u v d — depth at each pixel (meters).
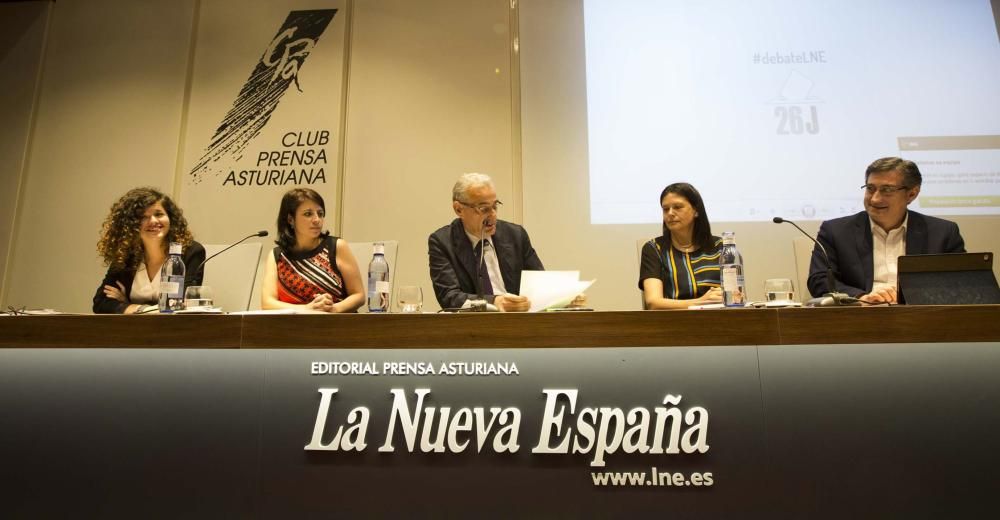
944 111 3.23
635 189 3.31
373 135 3.49
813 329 1.37
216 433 1.44
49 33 3.73
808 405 1.36
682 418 1.37
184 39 3.68
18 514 1.45
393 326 1.43
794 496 1.33
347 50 3.63
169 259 1.91
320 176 3.46
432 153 3.45
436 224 3.39
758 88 3.33
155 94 3.62
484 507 1.36
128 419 1.46
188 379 1.47
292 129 3.53
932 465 1.33
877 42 3.32
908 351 1.37
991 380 1.35
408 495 1.38
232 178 3.50
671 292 2.25
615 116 3.38
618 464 1.35
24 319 1.51
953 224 2.16
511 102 3.48
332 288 2.24
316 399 1.43
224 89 3.61
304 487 1.40
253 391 1.45
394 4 3.62
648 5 3.48
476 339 1.41
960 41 3.29
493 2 3.58
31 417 1.49
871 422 1.35
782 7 3.40
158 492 1.43
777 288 1.71
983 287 1.52
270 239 3.41
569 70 3.45
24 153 3.57
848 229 2.25
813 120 3.27
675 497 1.34
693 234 2.31
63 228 3.50
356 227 3.41
